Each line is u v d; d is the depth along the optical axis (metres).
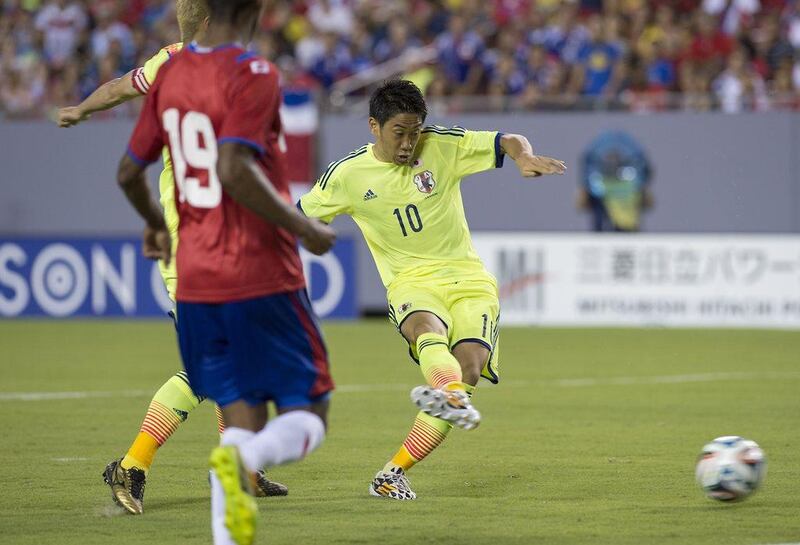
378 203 23.06
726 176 58.62
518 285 60.22
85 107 21.56
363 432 30.86
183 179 16.02
